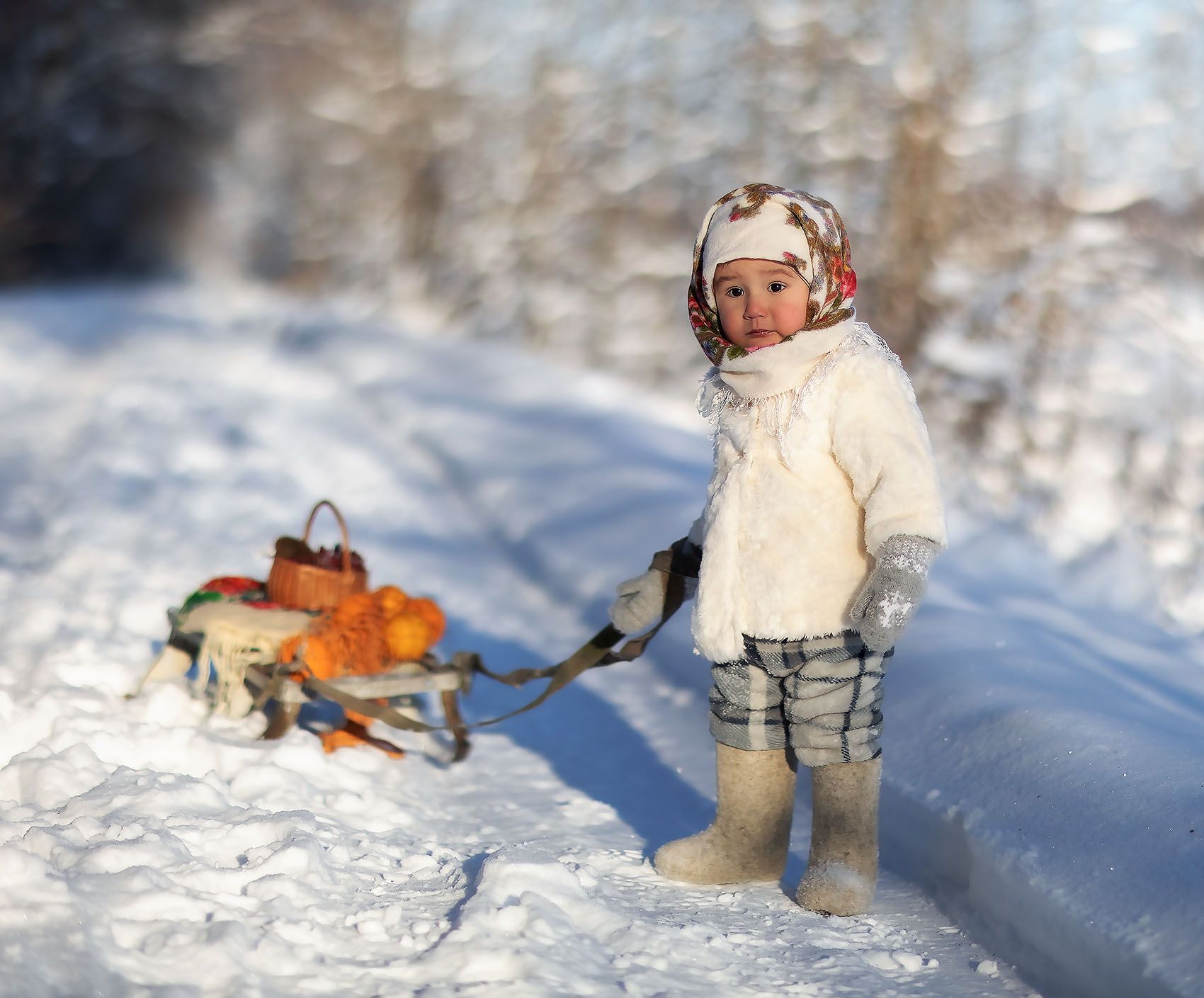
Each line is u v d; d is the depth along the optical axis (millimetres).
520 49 27828
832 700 2711
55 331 17781
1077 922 2301
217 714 3771
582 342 24578
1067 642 4281
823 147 19875
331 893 2518
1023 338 9852
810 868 2787
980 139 17859
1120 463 8992
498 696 4609
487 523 7953
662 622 3193
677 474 8047
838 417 2680
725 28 23906
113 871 2428
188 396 12500
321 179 32562
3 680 3990
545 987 2121
